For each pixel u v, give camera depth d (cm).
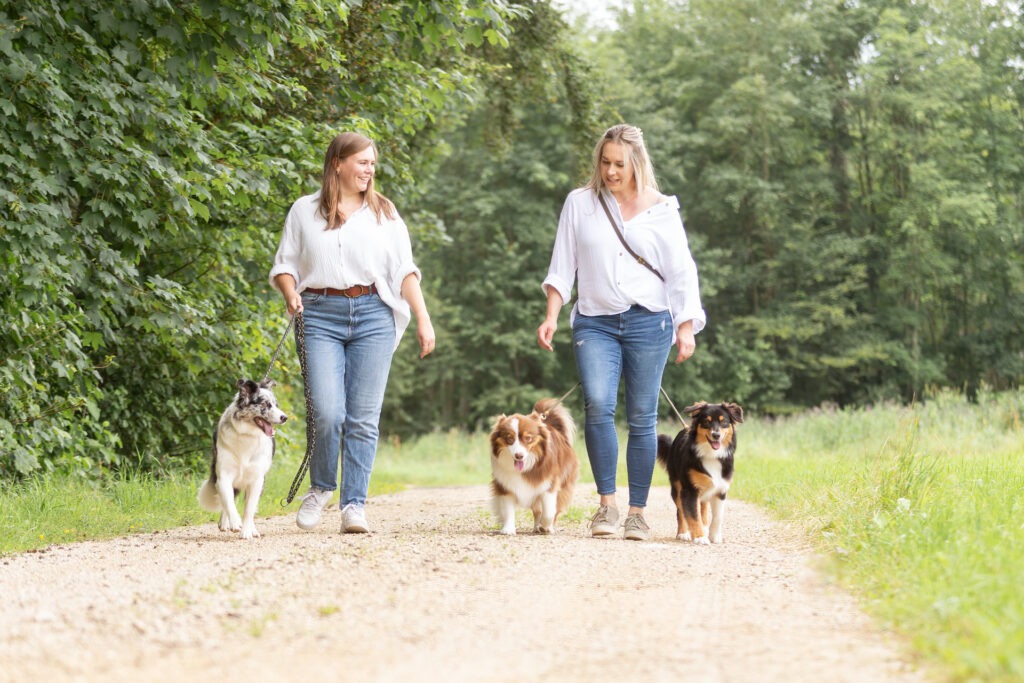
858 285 4362
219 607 484
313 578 552
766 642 423
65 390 1209
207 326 1260
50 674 381
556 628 454
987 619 397
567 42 2152
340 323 780
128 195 1080
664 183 4506
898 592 484
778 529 837
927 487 781
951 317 4675
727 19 4525
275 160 1295
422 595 516
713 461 773
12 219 999
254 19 970
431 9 1053
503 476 800
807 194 4553
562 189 4484
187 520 960
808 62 4772
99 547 720
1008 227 4350
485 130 2267
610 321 797
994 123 4541
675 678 371
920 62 4434
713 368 4422
